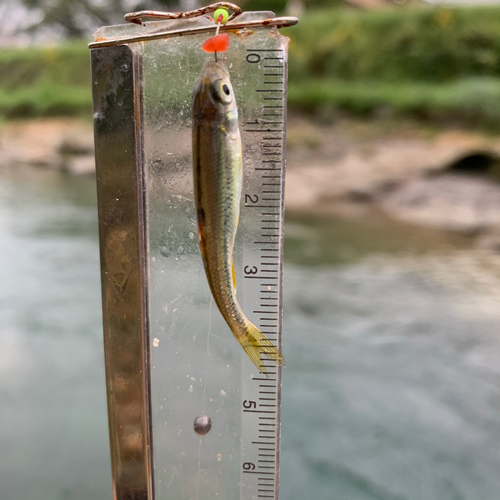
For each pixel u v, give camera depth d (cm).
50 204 59
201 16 7
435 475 16
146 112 7
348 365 23
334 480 16
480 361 24
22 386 22
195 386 8
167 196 7
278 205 7
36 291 33
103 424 19
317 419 19
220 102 6
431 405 20
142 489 8
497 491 16
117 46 7
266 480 8
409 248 42
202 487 8
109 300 7
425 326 27
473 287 33
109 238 7
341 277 35
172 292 8
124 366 7
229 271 7
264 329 8
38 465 17
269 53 7
